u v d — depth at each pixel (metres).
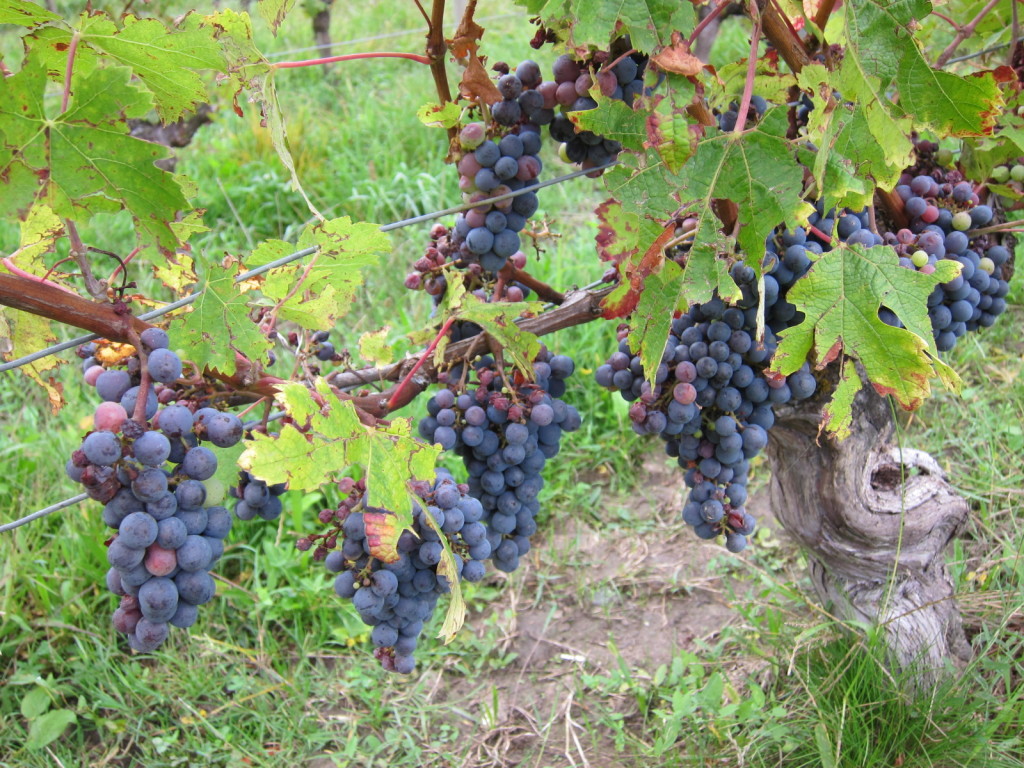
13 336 1.75
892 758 2.60
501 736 3.14
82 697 3.31
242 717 3.29
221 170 6.19
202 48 1.43
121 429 1.15
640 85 1.57
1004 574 3.19
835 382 2.08
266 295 1.68
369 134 6.64
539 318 1.89
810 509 2.57
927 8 1.43
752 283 1.66
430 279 1.87
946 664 2.68
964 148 2.21
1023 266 4.57
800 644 2.86
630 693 3.19
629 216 1.47
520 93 1.61
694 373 1.70
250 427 1.59
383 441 1.38
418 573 1.50
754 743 2.72
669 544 3.89
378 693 3.30
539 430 1.78
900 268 1.58
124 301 1.31
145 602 1.19
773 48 1.70
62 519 3.96
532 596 3.73
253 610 3.63
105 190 1.24
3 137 1.17
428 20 1.54
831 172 1.53
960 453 3.84
